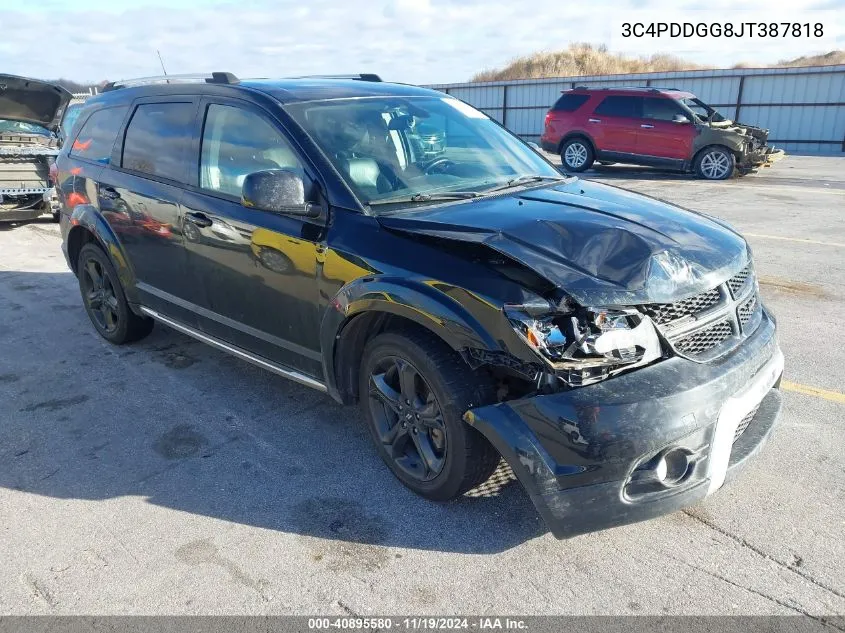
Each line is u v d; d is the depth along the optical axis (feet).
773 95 73.51
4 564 9.26
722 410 8.56
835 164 56.24
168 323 14.87
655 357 8.51
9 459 11.95
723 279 9.24
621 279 8.47
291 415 13.37
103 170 15.64
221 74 13.23
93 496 10.80
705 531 9.55
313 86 13.00
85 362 16.22
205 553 9.39
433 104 13.58
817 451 11.42
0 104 31.32
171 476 11.30
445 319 8.91
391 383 10.52
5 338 17.93
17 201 33.53
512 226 9.53
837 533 9.41
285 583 8.79
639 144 49.08
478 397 9.12
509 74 154.92
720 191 40.96
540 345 8.18
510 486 10.73
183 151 13.41
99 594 8.66
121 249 15.34
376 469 11.35
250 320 12.43
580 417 8.06
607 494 8.21
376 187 10.91
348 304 10.11
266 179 10.10
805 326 17.31
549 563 9.04
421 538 9.59
